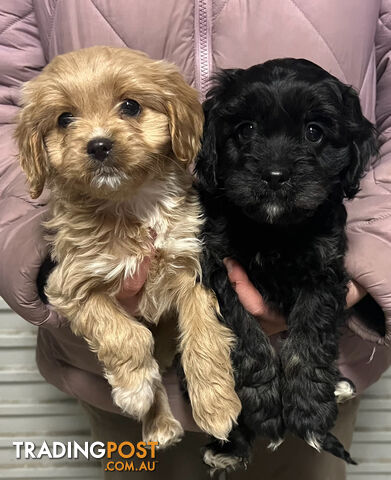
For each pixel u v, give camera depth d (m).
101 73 0.30
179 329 0.34
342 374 0.37
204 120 0.34
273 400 0.34
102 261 0.33
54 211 0.33
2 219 0.37
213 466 0.37
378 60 0.43
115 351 0.33
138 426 0.43
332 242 0.33
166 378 0.38
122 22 0.40
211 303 0.34
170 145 0.32
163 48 0.40
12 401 0.62
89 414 0.46
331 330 0.34
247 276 0.34
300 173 0.30
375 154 0.35
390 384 0.59
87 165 0.29
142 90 0.31
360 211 0.36
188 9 0.39
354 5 0.40
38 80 0.32
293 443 0.44
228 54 0.40
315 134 0.32
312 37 0.39
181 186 0.34
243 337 0.34
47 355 0.42
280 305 0.35
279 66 0.33
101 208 0.32
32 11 0.44
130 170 0.29
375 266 0.32
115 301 0.34
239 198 0.31
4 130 0.42
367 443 0.60
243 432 0.36
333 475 0.47
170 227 0.33
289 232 0.33
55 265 0.35
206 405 0.33
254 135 0.32
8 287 0.34
